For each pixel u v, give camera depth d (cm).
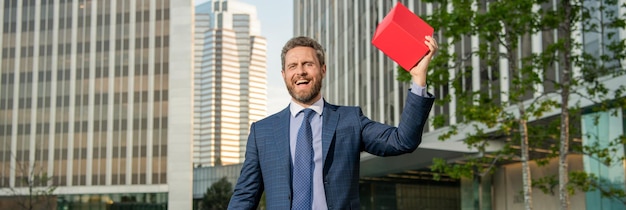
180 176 6525
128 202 6575
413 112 297
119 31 6881
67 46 6950
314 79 314
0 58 7006
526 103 2578
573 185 1603
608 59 1627
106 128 6738
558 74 2416
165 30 6788
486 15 1533
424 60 297
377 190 5466
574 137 2530
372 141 314
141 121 6694
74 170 6712
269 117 334
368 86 4409
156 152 6612
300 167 308
